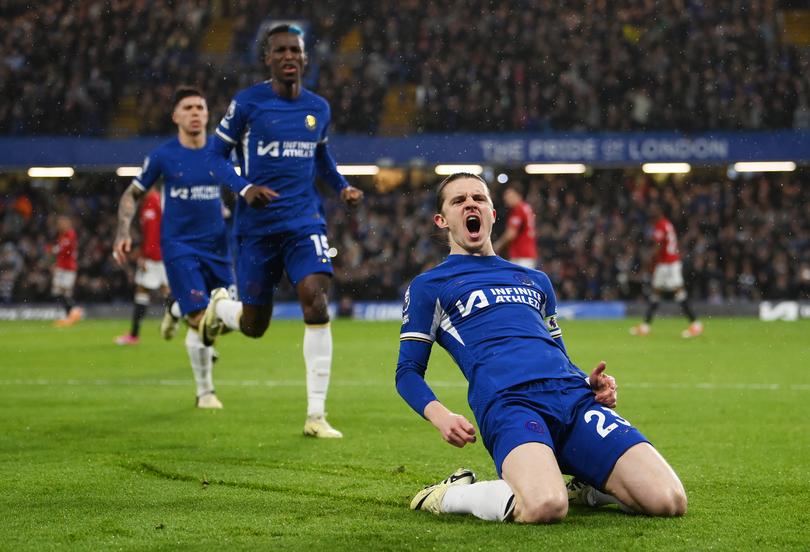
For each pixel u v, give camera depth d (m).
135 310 24.19
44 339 25.77
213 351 13.39
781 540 5.87
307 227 10.66
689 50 42.44
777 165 40.53
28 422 11.50
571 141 38.75
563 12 44.53
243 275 10.91
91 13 45.28
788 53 41.69
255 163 10.60
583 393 6.64
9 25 45.00
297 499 7.23
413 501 6.85
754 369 17.84
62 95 42.00
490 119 40.22
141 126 41.31
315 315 10.55
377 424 11.38
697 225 39.41
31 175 43.38
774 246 38.69
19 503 7.09
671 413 12.23
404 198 42.31
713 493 7.40
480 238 7.20
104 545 5.89
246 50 44.84
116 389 14.99
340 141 39.78
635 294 37.97
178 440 10.20
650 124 39.62
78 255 40.22
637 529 6.05
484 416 6.60
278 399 13.82
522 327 6.87
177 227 13.03
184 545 5.87
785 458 9.07
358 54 46.25
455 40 44.22
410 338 6.94
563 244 39.56
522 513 6.12
